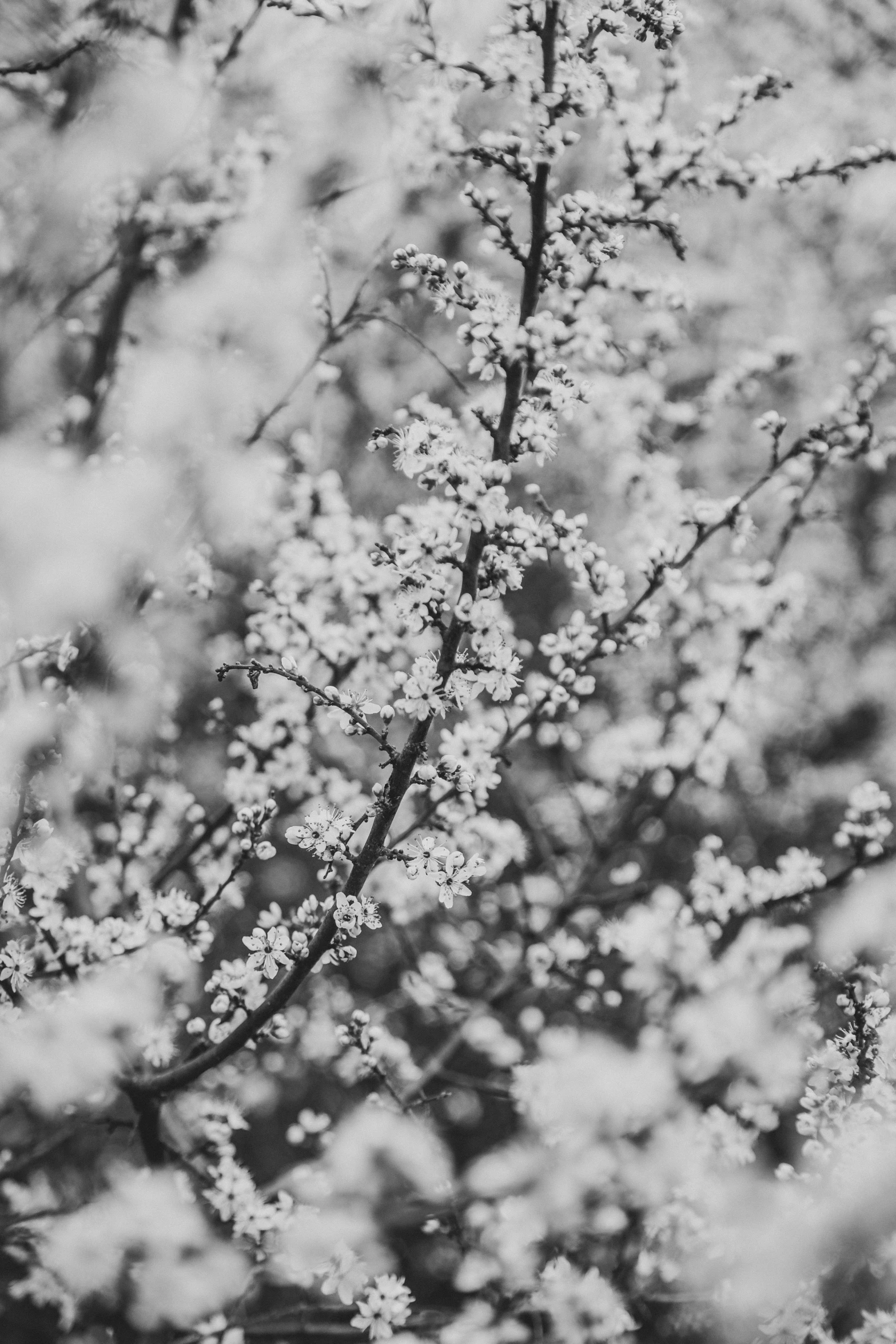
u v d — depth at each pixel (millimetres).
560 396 2830
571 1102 4867
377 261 4312
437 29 3672
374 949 7211
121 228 4621
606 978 6309
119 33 4191
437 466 2746
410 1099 4914
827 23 6645
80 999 3713
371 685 4469
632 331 5293
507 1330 4402
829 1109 3643
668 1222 4699
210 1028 3572
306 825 2842
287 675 2799
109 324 4625
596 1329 4379
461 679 2768
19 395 4641
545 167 2861
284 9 3262
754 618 4668
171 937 3711
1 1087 3727
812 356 6809
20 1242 4348
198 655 5645
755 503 5816
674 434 6109
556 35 2904
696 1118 4914
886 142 3463
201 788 5660
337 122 4461
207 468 4410
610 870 6480
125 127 4293
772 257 7109
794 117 6414
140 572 4328
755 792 7328
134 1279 4508
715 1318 4820
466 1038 5312
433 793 3523
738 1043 4793
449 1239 4992
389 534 4695
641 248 5355
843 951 4246
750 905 4566
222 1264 4414
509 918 6309
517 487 6727
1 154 4395
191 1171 4238
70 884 4262
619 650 3744
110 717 4500
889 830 4160
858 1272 4168
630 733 5277
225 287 4688
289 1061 5984
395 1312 3658
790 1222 3998
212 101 4562
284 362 4789
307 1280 4246
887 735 7496
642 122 3387
